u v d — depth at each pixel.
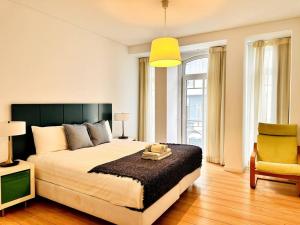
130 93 5.47
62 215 2.61
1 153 2.97
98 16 3.53
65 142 3.44
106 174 2.29
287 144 3.64
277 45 4.08
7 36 2.98
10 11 3.00
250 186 3.43
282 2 3.04
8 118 3.02
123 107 5.23
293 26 3.58
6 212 2.67
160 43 2.87
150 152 2.89
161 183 2.30
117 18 3.61
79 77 4.06
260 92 4.26
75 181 2.50
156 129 5.09
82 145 3.50
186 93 5.49
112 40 4.83
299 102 3.59
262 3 3.07
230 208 2.78
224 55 4.63
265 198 3.06
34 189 2.85
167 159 2.84
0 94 2.93
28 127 3.22
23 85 3.18
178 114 5.57
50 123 3.51
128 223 2.11
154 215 2.23
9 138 2.77
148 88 5.63
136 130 5.72
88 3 3.07
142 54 5.35
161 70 5.00
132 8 3.23
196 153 3.46
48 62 3.51
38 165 2.89
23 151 3.17
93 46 4.34
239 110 4.08
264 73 4.25
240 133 4.09
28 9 3.21
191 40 4.49
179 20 3.68
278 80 4.10
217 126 4.79
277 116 4.13
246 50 4.23
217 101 4.76
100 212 2.29
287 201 2.97
